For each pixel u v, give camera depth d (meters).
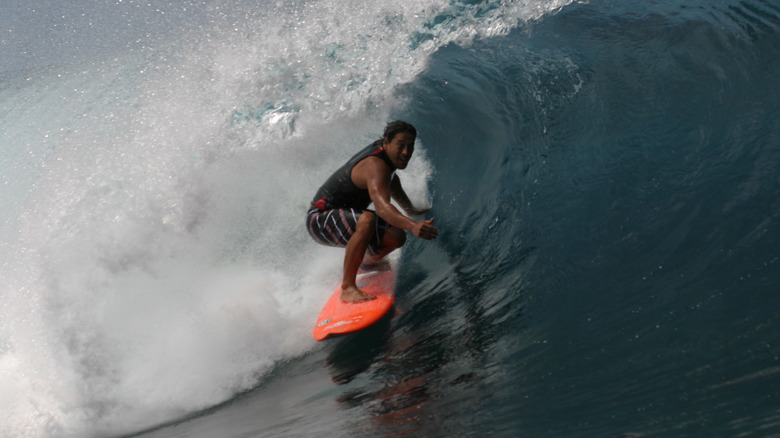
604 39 18.52
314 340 13.38
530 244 12.17
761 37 14.98
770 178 10.14
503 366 8.84
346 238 13.60
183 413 12.77
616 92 15.48
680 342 7.68
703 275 8.84
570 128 15.17
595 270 10.30
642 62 16.20
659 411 6.59
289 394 11.38
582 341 8.60
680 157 12.02
